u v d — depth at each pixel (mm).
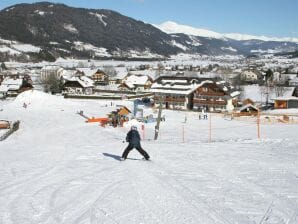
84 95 116938
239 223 8938
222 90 92750
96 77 167625
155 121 65375
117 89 138250
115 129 52469
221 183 12602
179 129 55062
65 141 36031
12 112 78562
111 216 9414
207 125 61156
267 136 45406
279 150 20312
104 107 92125
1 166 16094
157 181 12820
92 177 13531
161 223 8906
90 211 9820
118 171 14523
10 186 12414
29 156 19281
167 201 10555
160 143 25906
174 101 96750
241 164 16000
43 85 147125
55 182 12867
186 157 17953
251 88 138125
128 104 101812
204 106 94438
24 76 152750
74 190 11805
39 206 10273
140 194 11250
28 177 13688
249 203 10438
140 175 13750
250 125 60906
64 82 138750
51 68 170500
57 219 9281
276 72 173000
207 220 9102
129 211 9750
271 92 116688
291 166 15562
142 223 8922
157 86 100438
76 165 15961
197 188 11930
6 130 50000
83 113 78188
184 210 9812
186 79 100625
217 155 18578
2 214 9664
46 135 45062
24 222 9086
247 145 22906
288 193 11453
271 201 10641
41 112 78938
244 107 81938
